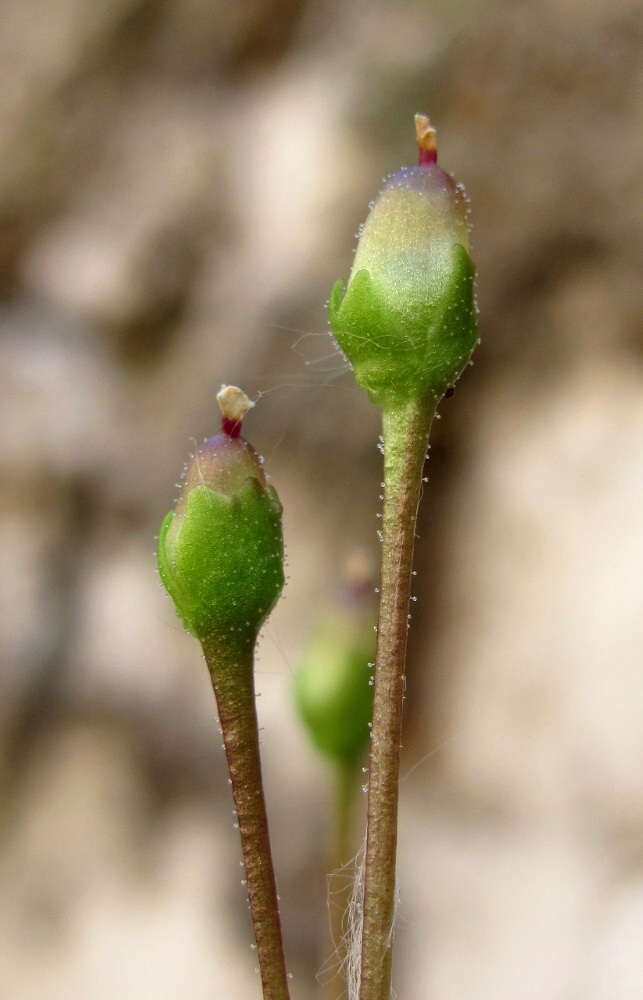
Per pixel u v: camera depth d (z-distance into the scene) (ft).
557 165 0.56
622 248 0.55
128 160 0.65
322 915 0.51
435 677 0.56
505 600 0.55
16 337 0.63
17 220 0.65
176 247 0.62
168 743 0.58
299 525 0.55
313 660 0.31
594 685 0.53
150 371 0.61
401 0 0.61
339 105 0.60
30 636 0.59
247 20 0.65
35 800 0.59
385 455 0.23
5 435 0.61
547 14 0.58
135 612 0.59
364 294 0.23
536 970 0.50
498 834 0.53
